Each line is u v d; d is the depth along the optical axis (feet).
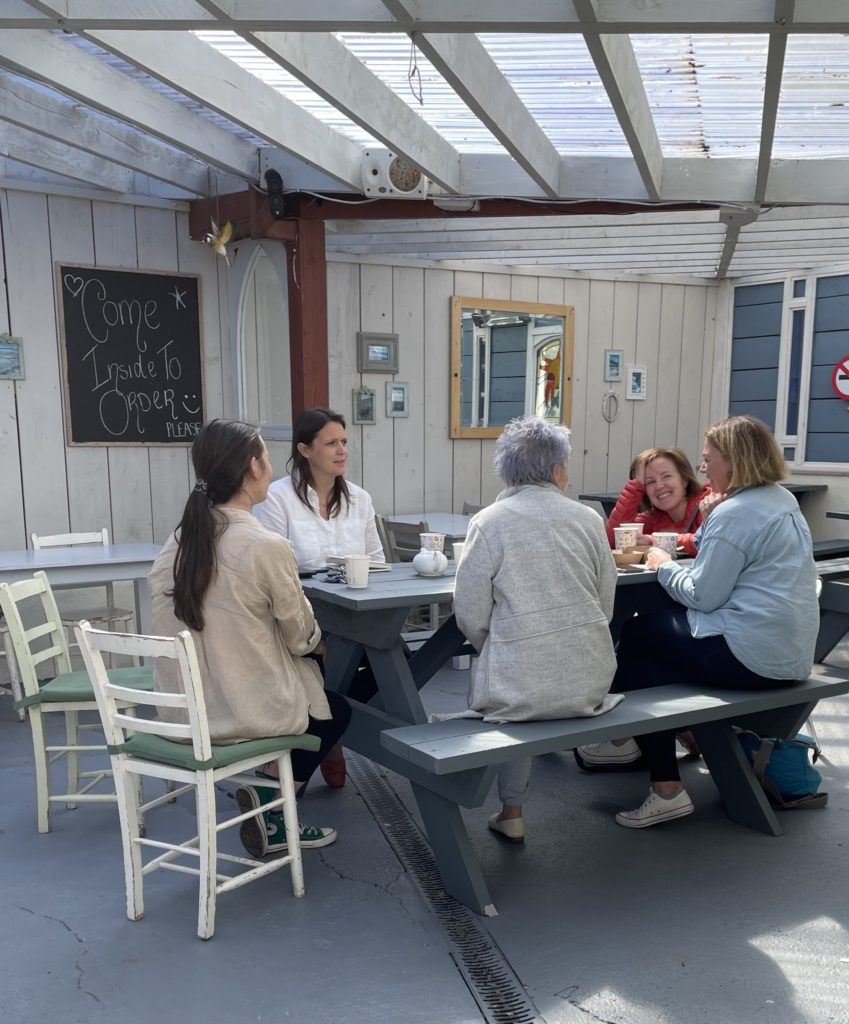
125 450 17.51
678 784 10.19
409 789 11.49
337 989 7.13
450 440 22.63
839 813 10.70
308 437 10.93
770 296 24.54
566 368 23.85
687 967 7.43
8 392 16.12
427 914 8.34
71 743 10.68
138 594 14.93
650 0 7.59
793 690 9.82
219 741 8.08
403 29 8.00
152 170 14.98
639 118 10.84
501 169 14.19
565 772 12.18
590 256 21.03
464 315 22.16
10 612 9.80
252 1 8.09
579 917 8.26
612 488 25.16
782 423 24.40
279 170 14.85
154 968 7.41
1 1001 6.96
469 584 8.62
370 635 9.96
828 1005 6.93
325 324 16.25
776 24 7.53
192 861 9.46
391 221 17.81
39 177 15.87
